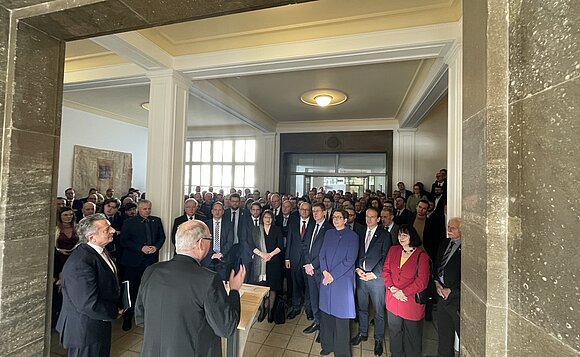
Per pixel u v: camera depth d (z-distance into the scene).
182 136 3.47
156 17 1.22
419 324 2.14
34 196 1.27
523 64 0.68
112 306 1.72
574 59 0.53
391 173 6.84
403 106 5.66
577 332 0.51
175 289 1.30
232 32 2.95
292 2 1.11
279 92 4.95
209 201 5.43
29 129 1.25
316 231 3.15
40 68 1.30
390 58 2.82
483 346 0.74
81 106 6.50
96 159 6.96
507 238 0.72
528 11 0.66
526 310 0.65
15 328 1.20
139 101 6.13
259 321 3.13
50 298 1.34
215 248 3.30
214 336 1.41
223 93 4.70
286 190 7.70
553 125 0.58
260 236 3.25
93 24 1.26
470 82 0.86
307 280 3.21
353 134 7.14
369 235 2.76
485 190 0.75
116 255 3.24
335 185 7.51
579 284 0.51
